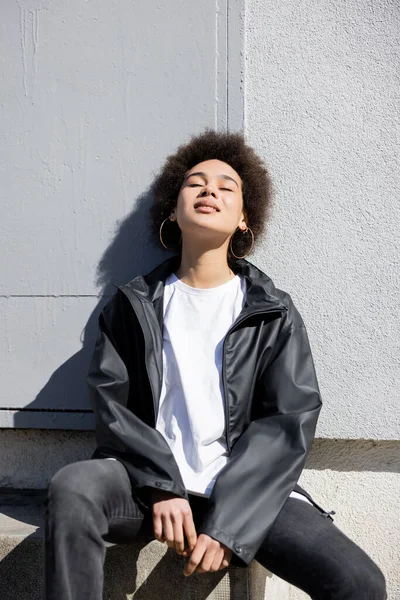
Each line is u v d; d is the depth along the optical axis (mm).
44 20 2555
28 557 2117
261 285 2174
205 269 2205
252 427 1969
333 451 2461
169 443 2025
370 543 2428
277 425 1949
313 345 2422
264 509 1802
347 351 2408
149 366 2066
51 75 2553
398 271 2391
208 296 2184
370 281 2402
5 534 2139
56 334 2531
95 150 2525
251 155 2375
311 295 2428
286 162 2447
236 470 1855
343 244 2418
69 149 2541
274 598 2320
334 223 2422
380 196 2404
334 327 2416
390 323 2393
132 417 1972
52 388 2523
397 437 2375
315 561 1748
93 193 2527
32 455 2572
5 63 2570
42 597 2104
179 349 2105
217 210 2174
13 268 2561
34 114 2561
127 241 2504
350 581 1700
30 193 2559
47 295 2541
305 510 1864
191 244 2203
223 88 2455
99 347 2141
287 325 2123
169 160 2400
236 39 2447
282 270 2441
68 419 2504
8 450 2582
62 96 2545
